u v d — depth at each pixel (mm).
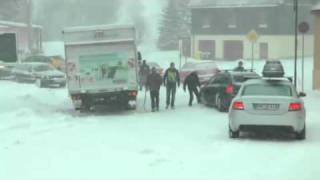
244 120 20516
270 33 99625
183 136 21719
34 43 105562
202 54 103438
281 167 15672
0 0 56312
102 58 31844
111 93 32062
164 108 33719
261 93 21047
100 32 31719
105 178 14266
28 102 35844
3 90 45969
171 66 33344
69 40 31734
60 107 35562
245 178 14234
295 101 20547
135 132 22938
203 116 28969
